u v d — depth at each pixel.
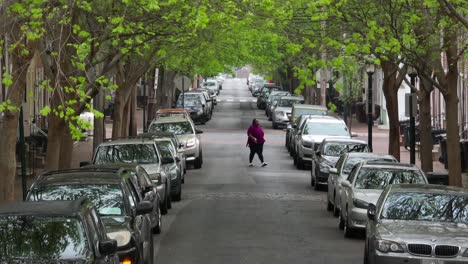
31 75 83.81
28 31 36.09
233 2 48.00
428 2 43.94
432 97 107.19
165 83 133.38
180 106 140.12
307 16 49.75
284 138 117.69
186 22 47.09
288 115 130.50
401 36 47.00
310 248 40.62
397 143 67.94
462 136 87.81
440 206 33.28
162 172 51.19
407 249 30.27
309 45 50.25
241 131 129.00
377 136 115.88
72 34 45.41
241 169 82.62
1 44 34.78
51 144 49.97
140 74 79.69
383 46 44.78
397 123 67.81
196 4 45.78
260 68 128.12
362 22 47.03
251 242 42.19
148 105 123.19
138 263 28.80
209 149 102.50
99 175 32.22
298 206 57.19
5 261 22.09
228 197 61.84
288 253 39.19
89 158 82.88
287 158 93.12
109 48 51.12
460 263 29.86
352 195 43.16
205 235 44.41
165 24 48.53
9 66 50.44
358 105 140.62
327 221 50.16
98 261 22.83
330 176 54.03
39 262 22.02
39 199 30.64
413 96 60.12
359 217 42.34
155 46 64.94
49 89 36.03
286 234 44.97
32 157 70.44
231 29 61.94
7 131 38.66
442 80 49.31
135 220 30.62
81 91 36.72
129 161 51.47
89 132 105.38
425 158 65.19
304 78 46.62
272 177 76.00
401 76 62.41
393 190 34.25
